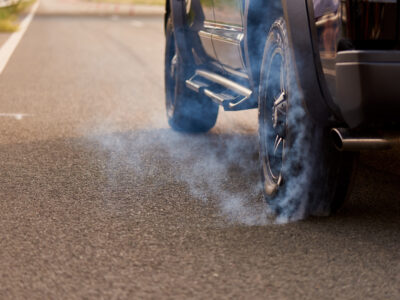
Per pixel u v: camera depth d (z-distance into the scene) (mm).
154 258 3967
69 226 4531
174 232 4402
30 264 3895
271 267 3824
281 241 4219
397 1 3812
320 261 3906
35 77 12062
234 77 6434
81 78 12000
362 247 4113
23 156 6516
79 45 17859
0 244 4203
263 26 5133
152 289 3553
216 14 6227
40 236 4344
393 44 3842
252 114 9047
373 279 3666
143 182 5629
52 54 15742
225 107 5848
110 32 22312
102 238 4305
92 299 3443
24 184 5559
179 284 3613
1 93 10344
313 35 4203
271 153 4977
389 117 3945
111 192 5328
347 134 4113
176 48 7402
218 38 6137
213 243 4199
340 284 3604
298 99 4445
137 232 4410
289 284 3605
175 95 7500
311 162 4473
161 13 34812
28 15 31656
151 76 12359
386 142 4086
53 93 10359
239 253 4031
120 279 3682
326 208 4605
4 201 5098
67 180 5672
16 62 14242
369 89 3850
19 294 3502
